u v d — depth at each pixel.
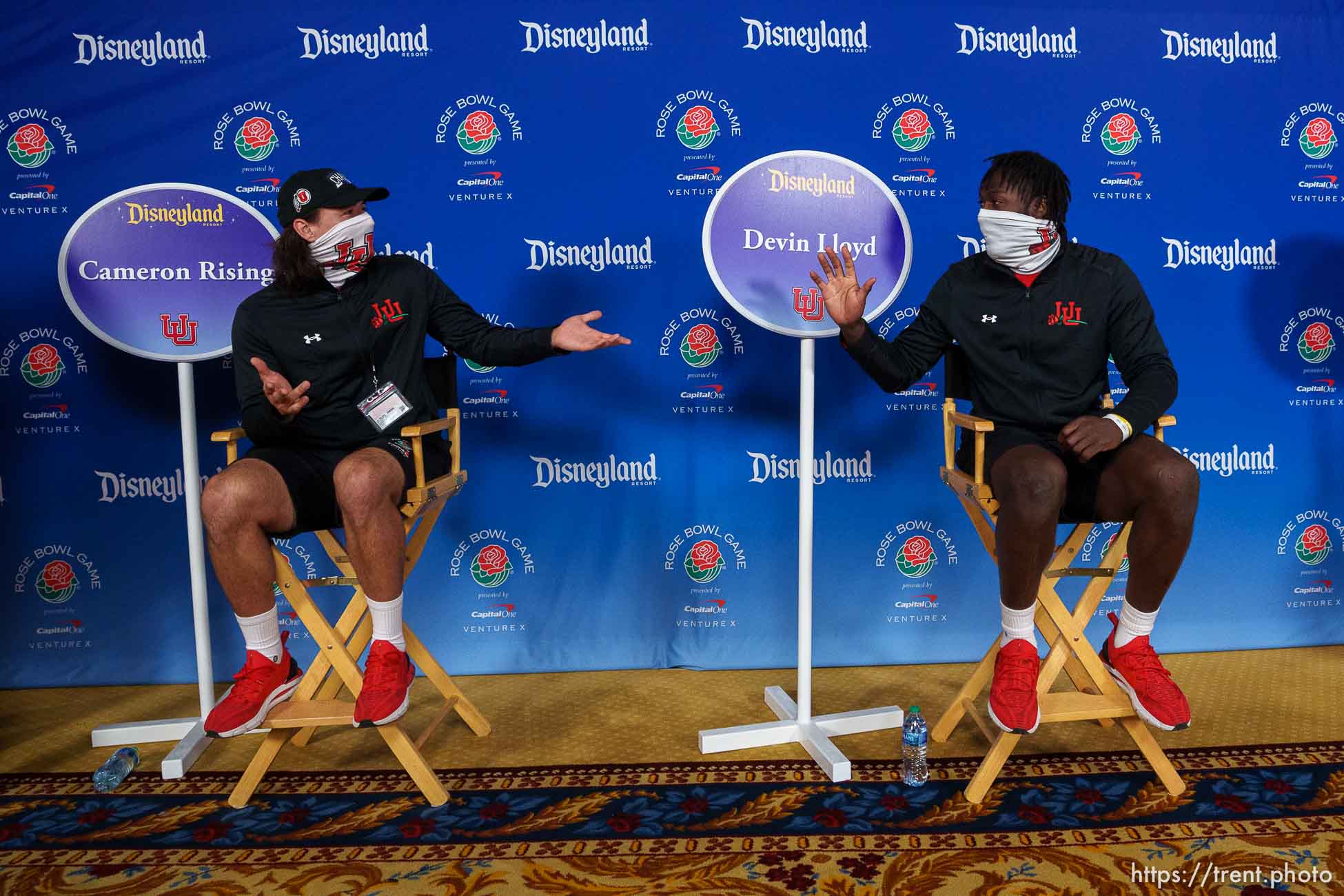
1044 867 1.83
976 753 2.36
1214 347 3.02
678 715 2.64
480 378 2.92
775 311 2.35
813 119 2.89
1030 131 2.93
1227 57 2.96
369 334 2.28
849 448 2.99
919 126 2.90
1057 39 2.93
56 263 2.83
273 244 2.34
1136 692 2.09
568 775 2.27
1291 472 3.07
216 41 2.80
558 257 2.89
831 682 2.90
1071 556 2.22
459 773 2.28
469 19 2.83
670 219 2.90
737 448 2.97
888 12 2.88
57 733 2.59
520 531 2.97
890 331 2.95
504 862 1.88
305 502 2.13
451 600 2.98
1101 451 2.06
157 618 2.95
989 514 2.20
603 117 2.87
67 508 2.90
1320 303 3.04
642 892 1.77
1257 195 3.00
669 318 2.93
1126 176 2.96
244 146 2.82
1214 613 3.11
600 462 2.96
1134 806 2.07
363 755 2.40
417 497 2.12
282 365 2.28
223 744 2.50
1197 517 3.07
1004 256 2.22
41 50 2.77
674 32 2.86
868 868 1.83
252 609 2.08
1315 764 2.25
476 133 2.85
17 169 2.79
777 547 3.01
